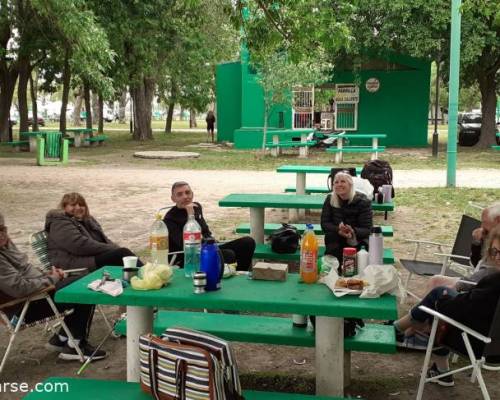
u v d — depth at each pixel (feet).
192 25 82.58
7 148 83.76
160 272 11.94
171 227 18.22
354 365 14.94
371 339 13.23
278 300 10.99
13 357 15.46
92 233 17.79
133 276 12.26
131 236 29.40
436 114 71.41
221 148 86.58
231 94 94.02
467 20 70.13
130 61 81.15
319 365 11.77
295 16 26.35
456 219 33.30
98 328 17.49
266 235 25.59
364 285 11.35
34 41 78.89
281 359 15.39
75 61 54.70
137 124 105.60
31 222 33.06
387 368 14.74
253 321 14.32
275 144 69.97
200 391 9.35
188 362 9.45
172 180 50.29
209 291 11.60
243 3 27.27
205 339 9.86
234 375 9.63
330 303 10.81
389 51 79.71
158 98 130.52
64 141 64.75
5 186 46.50
